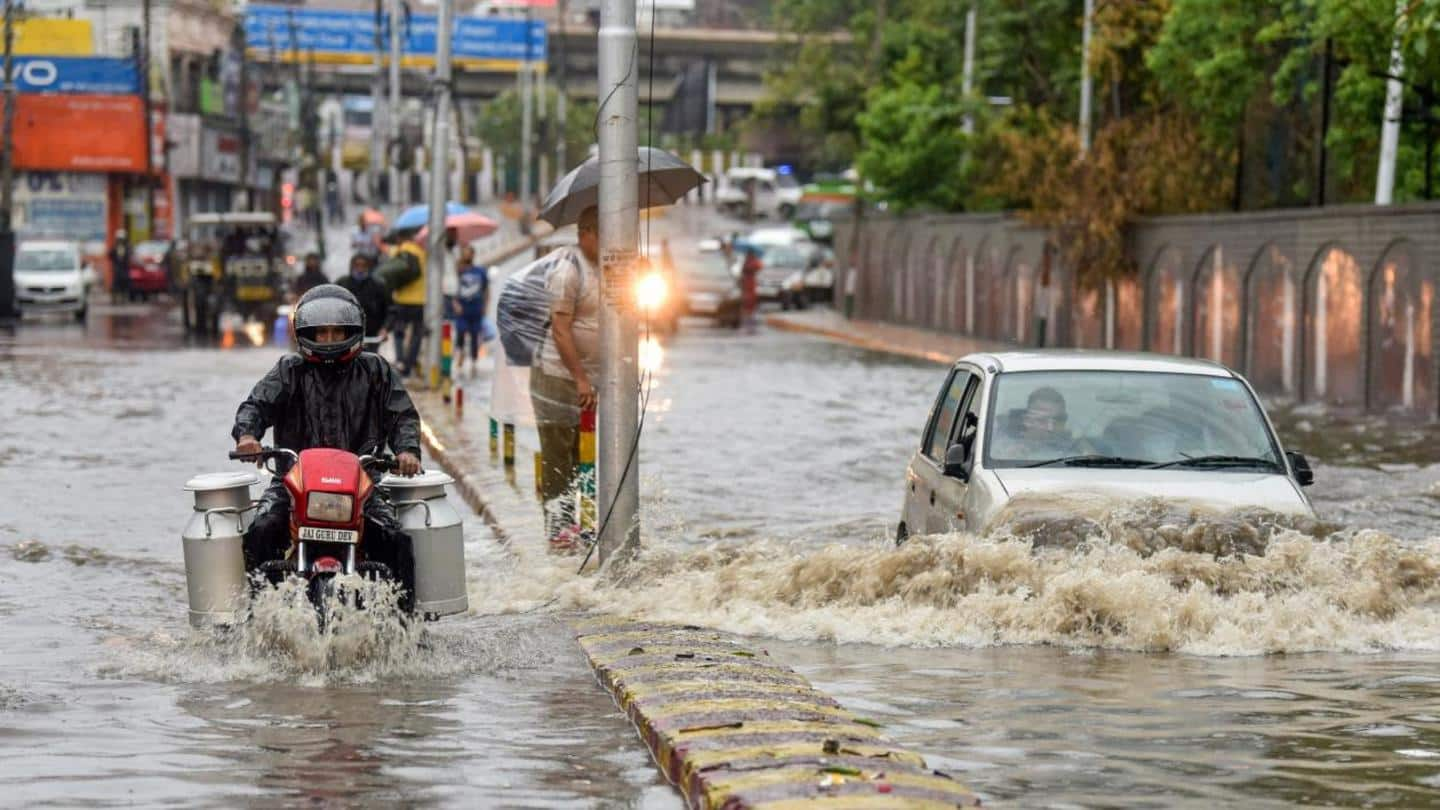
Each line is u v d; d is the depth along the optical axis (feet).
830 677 75.56
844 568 91.45
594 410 115.96
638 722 66.33
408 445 82.02
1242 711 68.54
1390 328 237.04
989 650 82.48
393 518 81.20
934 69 535.19
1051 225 347.56
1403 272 233.55
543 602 97.76
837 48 594.65
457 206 283.79
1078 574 85.20
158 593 102.53
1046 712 68.33
